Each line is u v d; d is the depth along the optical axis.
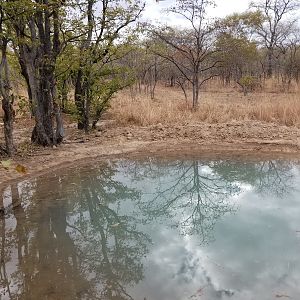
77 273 4.53
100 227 6.11
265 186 7.88
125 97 20.09
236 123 12.28
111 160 9.75
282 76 34.94
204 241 5.31
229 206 6.86
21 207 6.66
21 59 10.29
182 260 4.77
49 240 5.48
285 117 12.65
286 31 36.31
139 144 10.93
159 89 32.19
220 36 17.50
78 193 7.35
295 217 6.07
